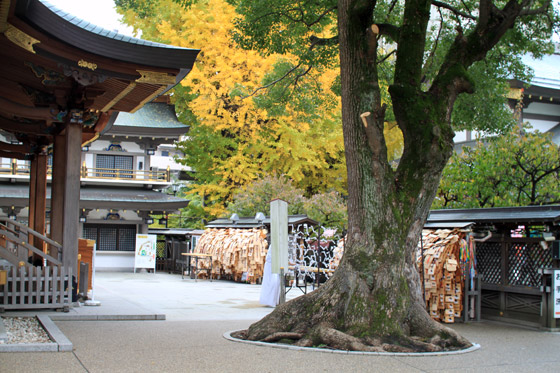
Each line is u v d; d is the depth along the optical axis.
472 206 16.78
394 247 8.33
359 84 8.59
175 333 8.75
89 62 9.79
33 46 9.31
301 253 16.48
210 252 23.34
